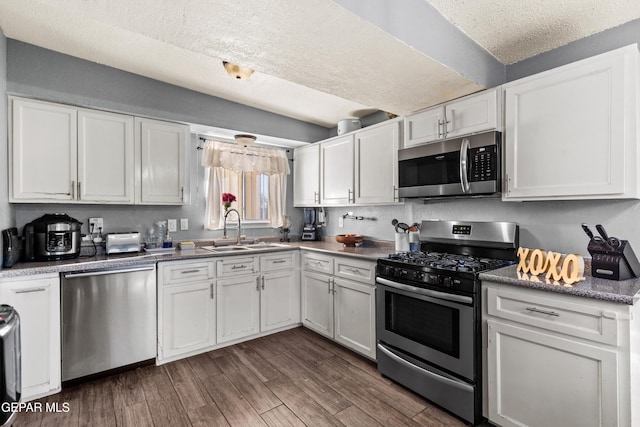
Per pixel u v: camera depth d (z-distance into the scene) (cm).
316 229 402
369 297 251
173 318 257
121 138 261
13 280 195
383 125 281
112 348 231
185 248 307
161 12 129
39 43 220
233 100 316
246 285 298
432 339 201
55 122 233
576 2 162
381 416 188
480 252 234
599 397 138
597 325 139
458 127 223
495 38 198
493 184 199
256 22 137
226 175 357
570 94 171
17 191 219
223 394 211
